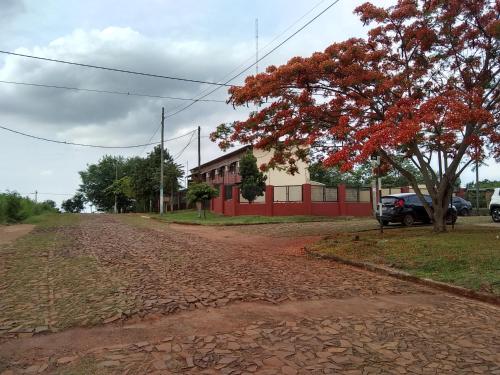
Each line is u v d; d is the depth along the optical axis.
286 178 39.44
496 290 7.65
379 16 14.41
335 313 6.55
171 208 46.62
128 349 4.98
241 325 5.88
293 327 5.82
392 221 20.62
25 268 9.90
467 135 13.88
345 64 13.92
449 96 11.82
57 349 4.98
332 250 12.66
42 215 37.81
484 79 14.12
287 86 14.34
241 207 32.38
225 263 10.85
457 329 5.93
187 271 9.60
